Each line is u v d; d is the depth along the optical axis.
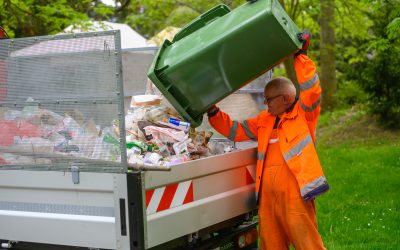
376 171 10.12
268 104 4.52
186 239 3.84
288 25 4.02
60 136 3.58
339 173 10.23
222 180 4.15
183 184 3.70
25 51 3.71
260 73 4.05
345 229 6.92
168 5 11.34
